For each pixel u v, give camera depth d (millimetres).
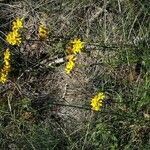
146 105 459
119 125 463
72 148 464
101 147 463
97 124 466
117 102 455
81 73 510
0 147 498
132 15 493
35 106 518
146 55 462
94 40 510
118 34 497
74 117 492
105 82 486
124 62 482
